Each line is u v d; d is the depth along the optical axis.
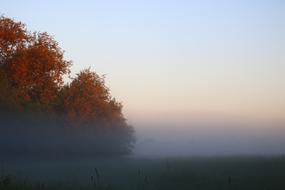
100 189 19.52
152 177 23.92
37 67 48.78
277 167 27.19
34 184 19.53
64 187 19.59
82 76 53.28
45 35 49.94
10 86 46.31
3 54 48.53
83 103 51.72
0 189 17.55
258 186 20.66
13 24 48.88
